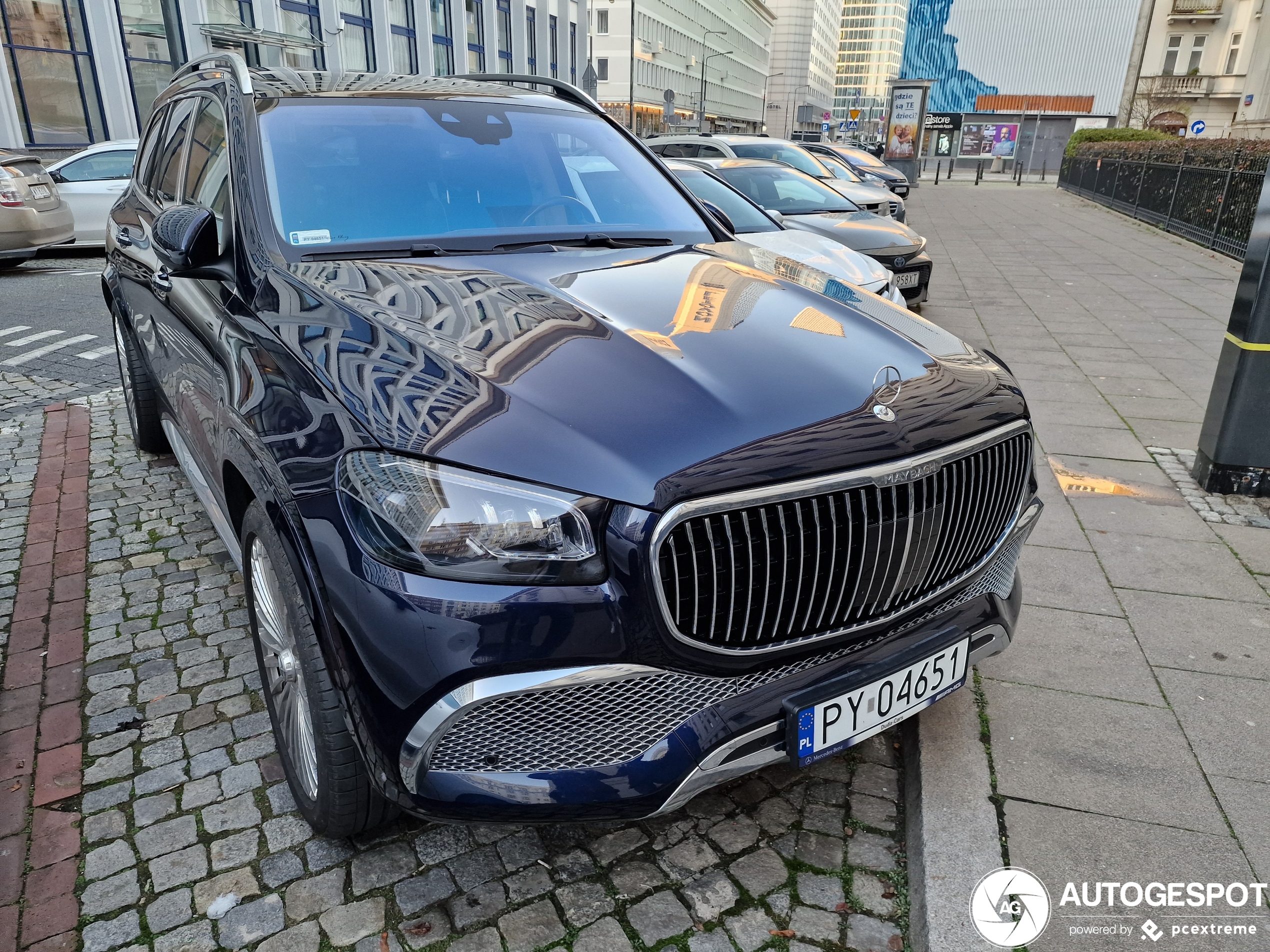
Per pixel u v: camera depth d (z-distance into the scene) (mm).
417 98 3174
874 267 5863
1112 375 6426
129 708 2744
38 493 4340
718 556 1683
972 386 2152
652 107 75750
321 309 2137
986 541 2143
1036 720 2633
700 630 1710
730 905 2045
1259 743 2537
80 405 5727
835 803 2391
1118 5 44969
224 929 1968
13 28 18500
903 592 1928
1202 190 13805
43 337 7363
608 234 2949
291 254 2480
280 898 2049
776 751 1840
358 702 1711
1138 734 2572
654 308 2254
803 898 2070
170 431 3564
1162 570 3562
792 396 1886
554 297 2266
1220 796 2334
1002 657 2957
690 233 3129
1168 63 41938
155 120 4145
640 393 1820
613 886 2094
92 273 10398
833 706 1849
